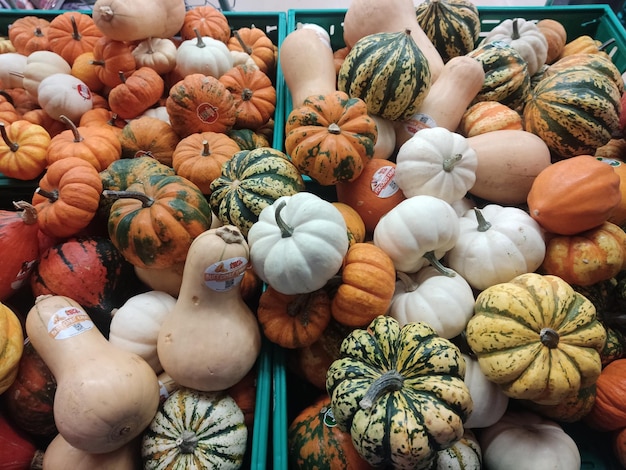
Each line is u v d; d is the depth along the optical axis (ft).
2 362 1.54
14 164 2.23
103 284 1.87
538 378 1.47
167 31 2.90
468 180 1.99
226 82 2.61
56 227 1.91
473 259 1.82
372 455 1.34
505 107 2.36
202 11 3.17
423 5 2.85
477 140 2.15
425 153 1.92
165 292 1.88
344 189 2.10
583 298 1.60
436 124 2.29
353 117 1.93
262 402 1.65
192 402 1.58
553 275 1.84
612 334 1.96
